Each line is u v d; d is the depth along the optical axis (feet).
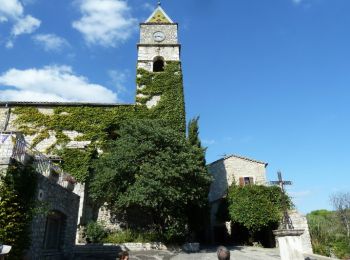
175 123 98.48
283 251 45.03
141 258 58.18
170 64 108.27
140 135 75.05
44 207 40.42
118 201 68.69
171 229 73.36
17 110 94.79
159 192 65.26
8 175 35.04
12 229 34.22
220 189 115.44
